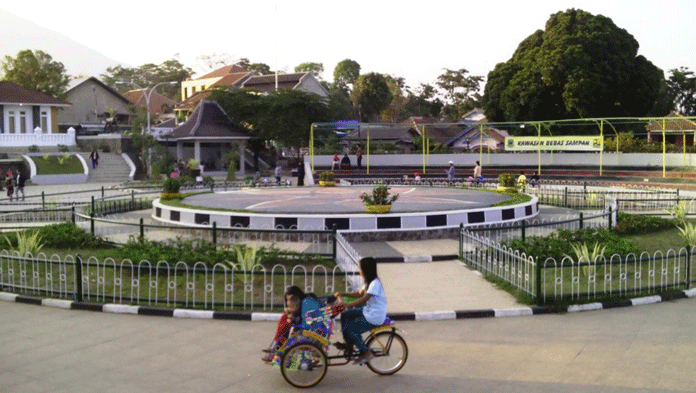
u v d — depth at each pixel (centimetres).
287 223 1755
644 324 993
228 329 983
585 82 4419
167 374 797
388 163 4481
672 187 3369
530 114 4803
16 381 771
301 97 5138
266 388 755
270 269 1303
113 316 1055
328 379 782
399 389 748
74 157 4866
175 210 1984
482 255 1395
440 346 898
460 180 3462
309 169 4288
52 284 1167
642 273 1313
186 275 1167
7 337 945
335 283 1203
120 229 1962
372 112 7694
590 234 1555
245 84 6950
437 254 1532
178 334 959
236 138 5159
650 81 4744
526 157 4362
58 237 1633
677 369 796
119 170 5012
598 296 1124
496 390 740
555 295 1094
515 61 4994
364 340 806
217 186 3253
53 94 6588
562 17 4747
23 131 5500
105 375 793
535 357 848
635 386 745
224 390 747
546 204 2720
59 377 785
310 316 764
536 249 1403
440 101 9988
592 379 768
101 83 7050
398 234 1752
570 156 4253
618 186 3556
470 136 5731
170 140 5272
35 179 4484
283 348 759
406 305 1095
